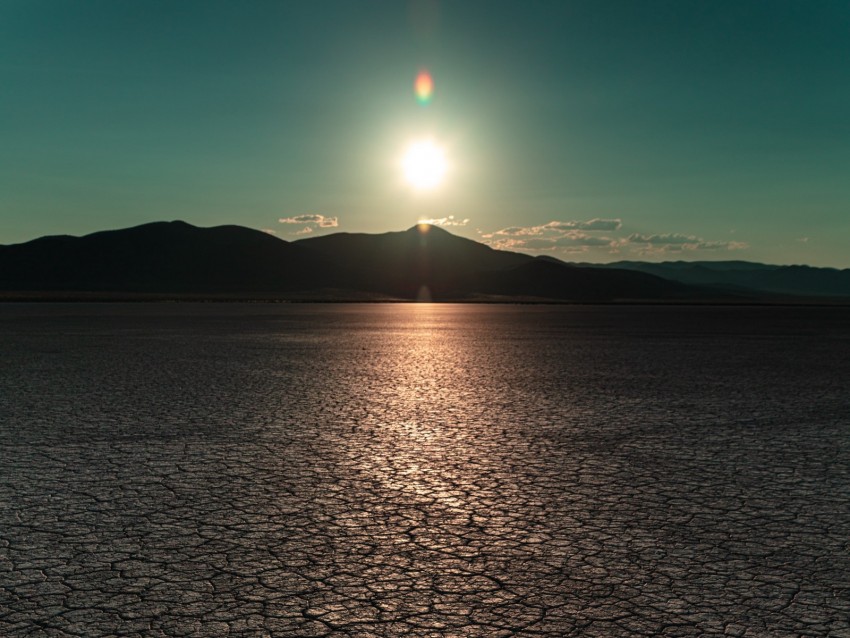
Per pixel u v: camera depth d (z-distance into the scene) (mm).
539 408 16094
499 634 5422
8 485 9438
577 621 5629
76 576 6465
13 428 13352
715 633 5445
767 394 18531
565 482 9719
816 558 6965
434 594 6109
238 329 50188
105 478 9812
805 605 5930
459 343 38344
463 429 13492
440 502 8773
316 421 14242
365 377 21984
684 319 83000
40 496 8938
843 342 41781
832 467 10602
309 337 42062
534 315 94188
